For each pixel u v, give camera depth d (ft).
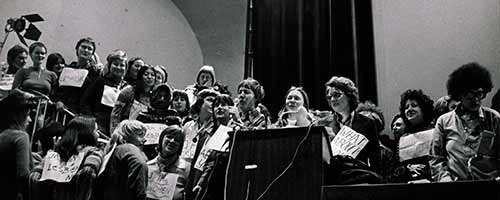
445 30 17.13
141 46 24.16
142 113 14.01
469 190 6.48
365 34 18.71
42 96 14.87
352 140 9.81
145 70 15.23
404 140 12.10
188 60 25.68
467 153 10.29
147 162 11.74
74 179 11.10
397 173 11.84
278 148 8.38
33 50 16.33
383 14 19.04
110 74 16.01
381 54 18.60
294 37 19.77
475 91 10.61
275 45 20.08
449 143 10.58
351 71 18.33
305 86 19.02
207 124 12.25
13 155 11.53
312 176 7.95
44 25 20.72
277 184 8.11
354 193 6.88
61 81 15.84
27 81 15.79
